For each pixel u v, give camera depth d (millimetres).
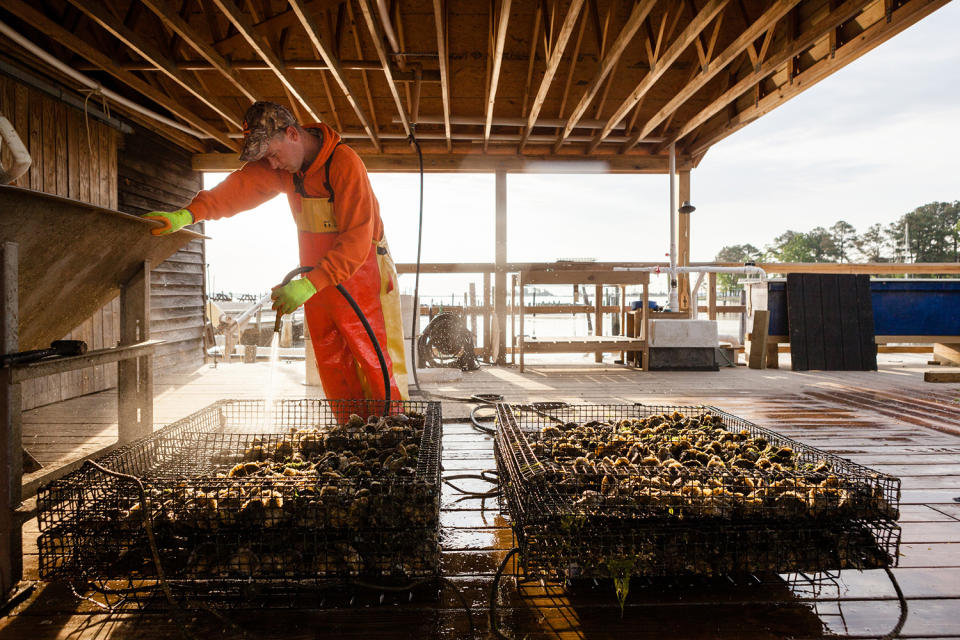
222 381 5164
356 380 2543
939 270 6836
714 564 1313
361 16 5152
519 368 6074
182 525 1275
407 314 4930
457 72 5855
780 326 6148
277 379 5309
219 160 6367
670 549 1314
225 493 1312
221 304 17578
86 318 2123
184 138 5996
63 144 4242
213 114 6121
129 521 1287
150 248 2113
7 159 1612
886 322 6137
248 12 4555
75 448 2744
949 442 2893
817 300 5973
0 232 1305
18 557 1395
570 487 1403
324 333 2482
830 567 1325
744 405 3904
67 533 1294
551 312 6766
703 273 6598
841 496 1312
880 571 1533
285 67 4469
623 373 5770
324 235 2283
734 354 6496
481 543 1714
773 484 1361
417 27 5359
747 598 1392
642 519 1306
